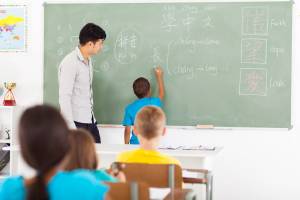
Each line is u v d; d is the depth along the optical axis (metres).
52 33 4.90
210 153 3.48
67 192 1.52
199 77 4.69
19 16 4.95
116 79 4.81
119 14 4.80
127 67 4.80
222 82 4.66
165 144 4.72
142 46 4.77
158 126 2.69
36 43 4.93
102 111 4.83
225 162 4.65
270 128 4.59
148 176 2.52
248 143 4.62
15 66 4.96
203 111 4.68
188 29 4.70
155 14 4.75
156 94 4.75
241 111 4.63
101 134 4.84
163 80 4.74
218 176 4.66
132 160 2.70
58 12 4.89
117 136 4.82
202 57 4.68
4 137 4.97
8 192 1.55
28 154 1.45
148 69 4.77
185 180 3.05
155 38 4.75
